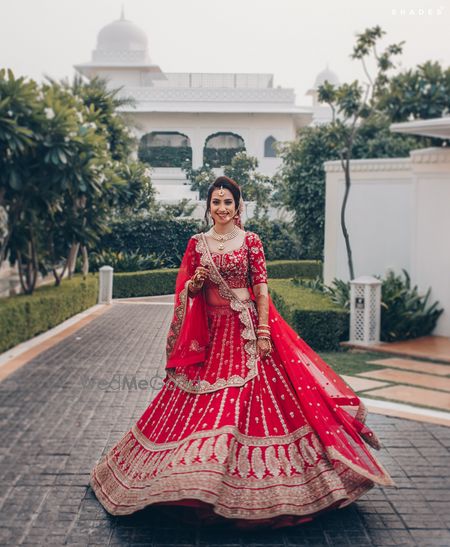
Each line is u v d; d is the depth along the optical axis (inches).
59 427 223.5
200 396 149.3
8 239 453.1
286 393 150.5
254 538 140.9
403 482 175.5
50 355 362.6
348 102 490.0
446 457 196.1
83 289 569.3
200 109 877.8
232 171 602.5
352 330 386.0
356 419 162.6
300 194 609.6
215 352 153.5
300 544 138.5
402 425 230.2
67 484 171.2
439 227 418.3
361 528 147.0
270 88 898.7
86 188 452.4
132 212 622.8
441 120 369.7
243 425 144.2
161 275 677.9
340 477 149.0
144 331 457.7
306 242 627.8
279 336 155.2
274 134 908.6
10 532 143.9
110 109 622.2
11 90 408.8
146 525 146.6
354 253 489.4
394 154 609.0
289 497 138.7
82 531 143.8
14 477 176.6
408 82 516.7
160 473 141.1
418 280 430.3
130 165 568.1
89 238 522.6
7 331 372.2
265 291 156.6
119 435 214.7
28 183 434.3
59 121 424.5
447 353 360.8
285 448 144.3
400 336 401.4
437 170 416.5
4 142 401.4
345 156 602.9
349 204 489.7
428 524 149.7
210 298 156.6
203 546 136.9
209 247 156.8
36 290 513.7
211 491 129.5
